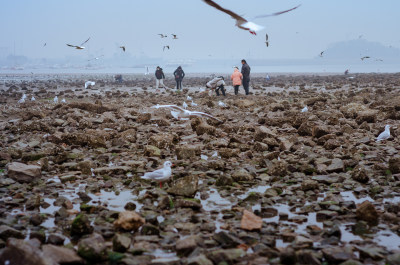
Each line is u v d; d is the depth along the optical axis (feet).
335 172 30.96
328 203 23.85
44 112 66.18
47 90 130.31
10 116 65.51
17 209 24.25
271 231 20.15
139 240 19.08
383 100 72.74
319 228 20.62
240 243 18.58
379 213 22.53
